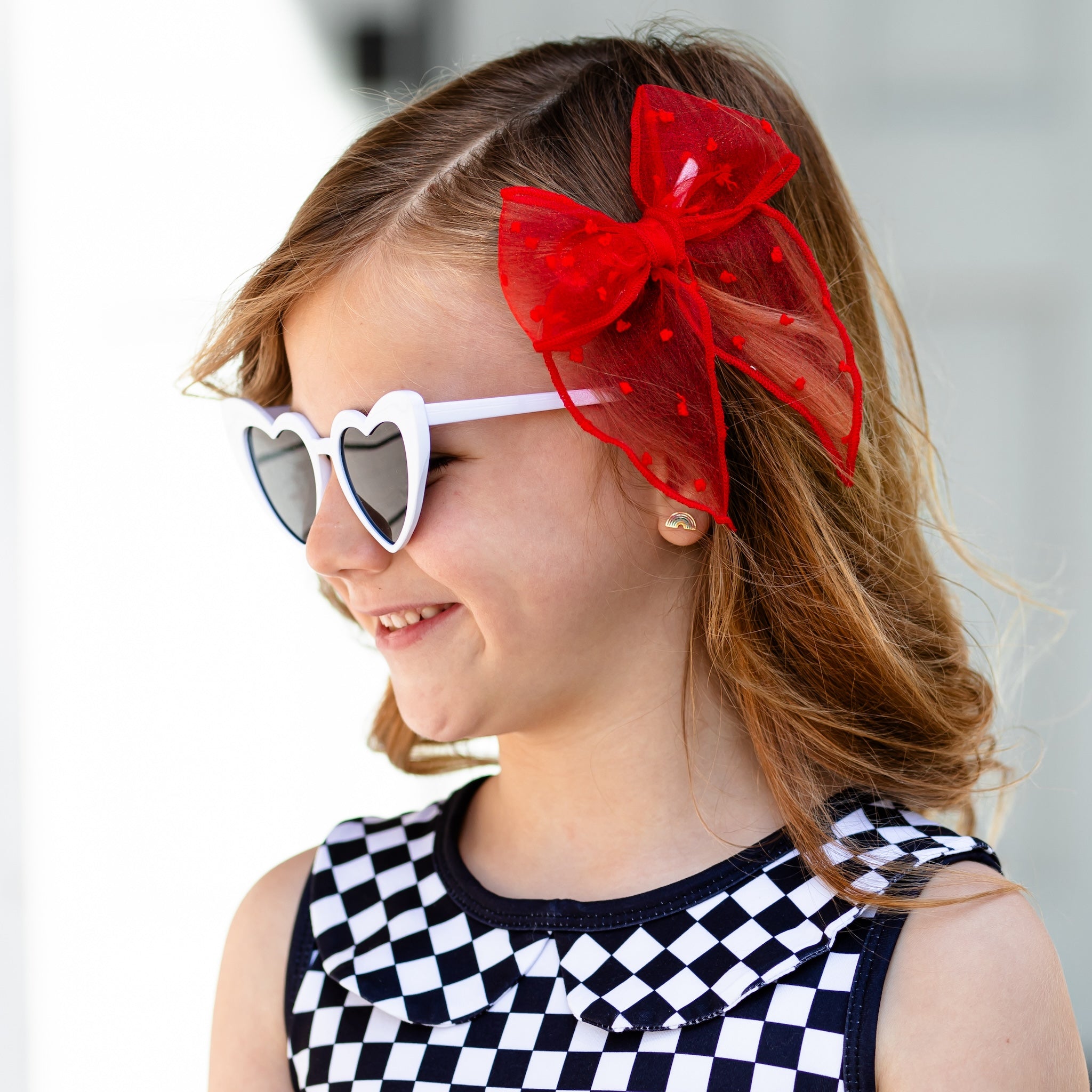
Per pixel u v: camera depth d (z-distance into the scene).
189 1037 2.76
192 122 2.79
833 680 1.16
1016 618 1.89
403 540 1.01
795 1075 0.96
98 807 2.78
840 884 1.03
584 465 1.03
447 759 1.59
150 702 2.81
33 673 2.74
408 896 1.19
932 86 2.60
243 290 1.16
